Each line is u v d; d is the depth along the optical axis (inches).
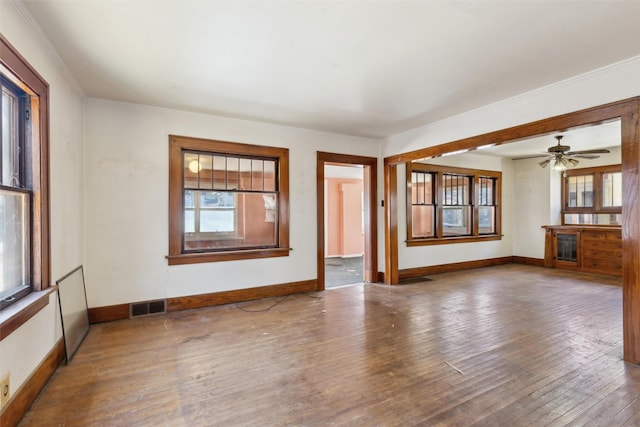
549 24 85.6
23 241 84.2
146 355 106.8
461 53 100.9
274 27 86.0
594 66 109.6
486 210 286.5
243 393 84.5
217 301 164.4
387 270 216.2
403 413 75.9
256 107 150.8
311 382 90.0
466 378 92.0
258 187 181.5
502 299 175.5
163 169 151.4
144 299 147.3
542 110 128.0
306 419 73.7
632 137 102.3
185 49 97.1
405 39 92.5
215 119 164.1
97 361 102.3
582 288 199.2
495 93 134.0
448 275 243.1
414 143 191.9
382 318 144.7
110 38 90.4
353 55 101.7
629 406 78.5
